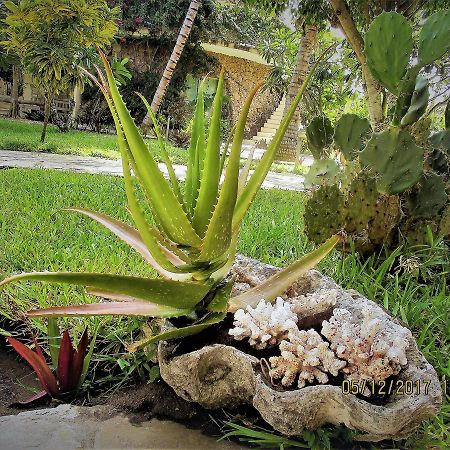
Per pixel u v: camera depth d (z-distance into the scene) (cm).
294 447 143
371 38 226
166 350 154
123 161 143
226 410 158
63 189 468
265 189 615
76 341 188
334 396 133
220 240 144
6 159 745
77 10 909
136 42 1566
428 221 256
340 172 289
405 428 136
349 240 252
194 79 1655
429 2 557
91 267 242
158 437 147
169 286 147
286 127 158
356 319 165
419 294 231
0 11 1130
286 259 278
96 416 155
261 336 153
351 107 1205
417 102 237
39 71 938
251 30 1597
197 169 160
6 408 167
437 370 175
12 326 207
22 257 257
